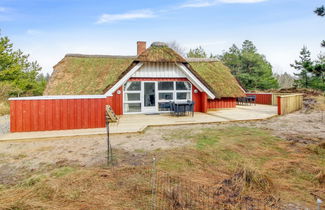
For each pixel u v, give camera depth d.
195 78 13.21
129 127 8.35
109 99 11.98
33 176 3.82
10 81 24.56
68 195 3.09
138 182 3.54
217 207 2.78
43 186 3.34
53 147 5.89
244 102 20.73
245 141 6.31
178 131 7.98
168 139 6.72
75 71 14.55
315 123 9.60
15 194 3.14
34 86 29.88
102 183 3.50
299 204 2.92
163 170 4.10
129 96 12.81
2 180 3.78
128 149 5.61
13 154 5.27
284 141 6.30
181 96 13.73
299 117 11.53
